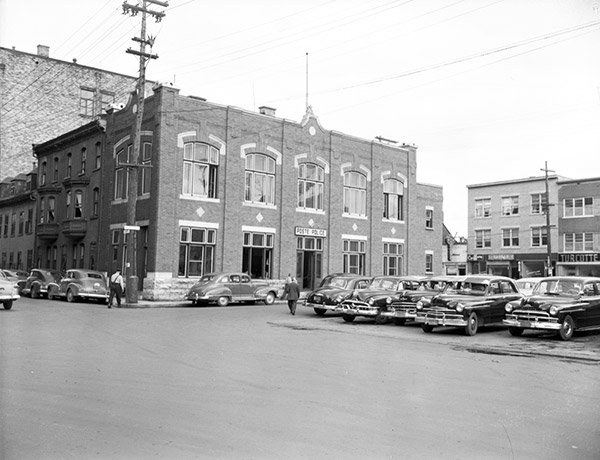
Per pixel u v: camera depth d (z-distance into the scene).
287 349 12.97
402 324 19.70
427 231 44.31
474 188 64.31
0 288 21.80
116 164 33.94
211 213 31.30
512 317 15.95
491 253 62.25
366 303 19.67
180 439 5.95
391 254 40.97
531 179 59.25
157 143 29.66
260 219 33.38
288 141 34.94
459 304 16.56
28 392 7.95
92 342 13.36
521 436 6.29
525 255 59.06
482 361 11.80
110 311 23.00
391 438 6.14
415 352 12.98
